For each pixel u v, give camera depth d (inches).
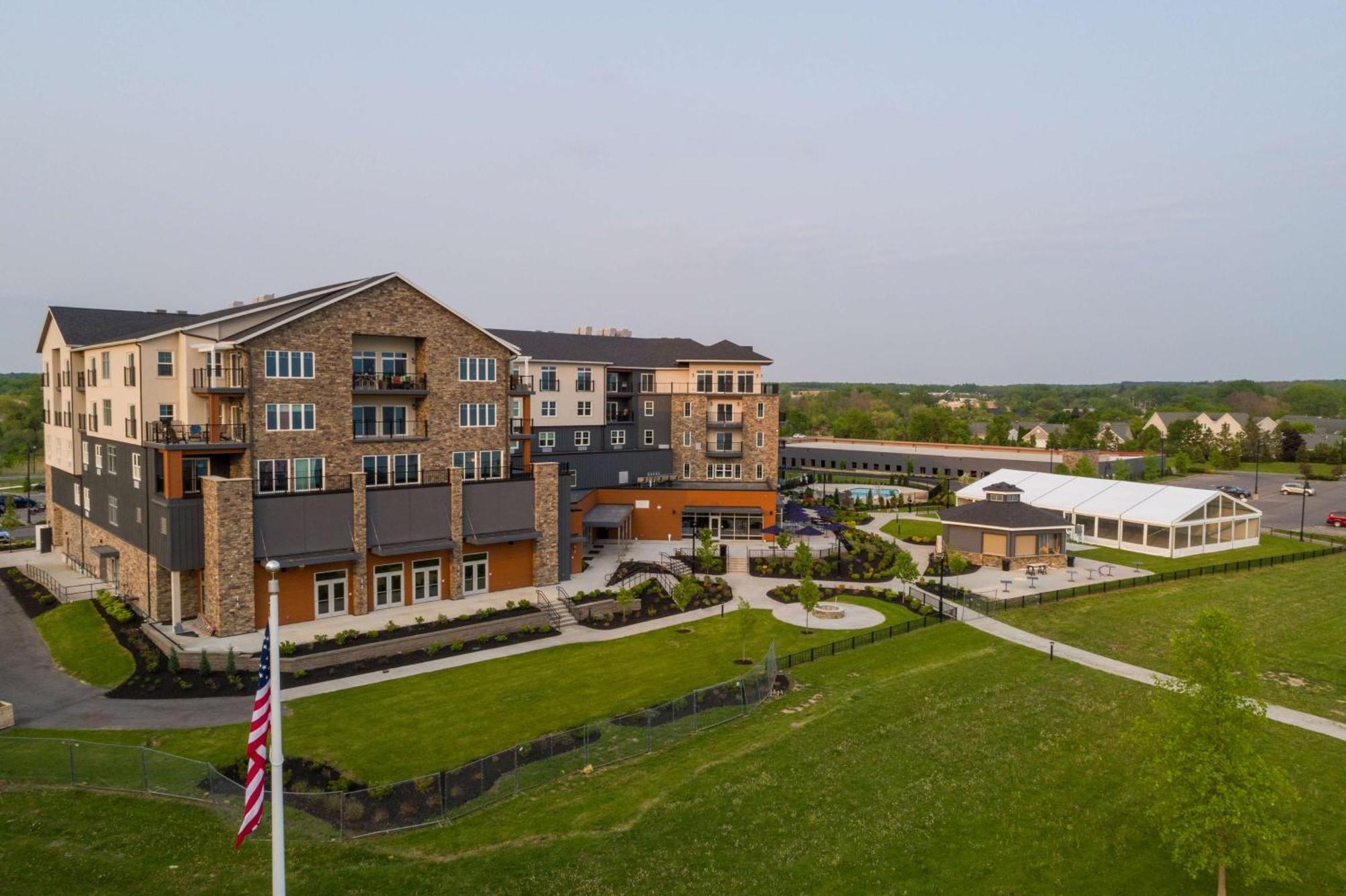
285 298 1984.5
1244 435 5378.9
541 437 2701.8
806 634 1578.5
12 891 676.1
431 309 1784.0
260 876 725.9
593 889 729.6
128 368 1630.2
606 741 1054.4
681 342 3201.3
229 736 1082.7
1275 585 1956.2
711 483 2773.1
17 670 1346.0
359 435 1755.7
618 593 1683.1
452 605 1707.7
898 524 2854.3
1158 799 830.5
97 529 1925.4
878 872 775.7
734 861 783.7
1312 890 775.1
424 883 727.7
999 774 979.9
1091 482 2696.9
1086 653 1440.7
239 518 1462.8
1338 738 1108.5
